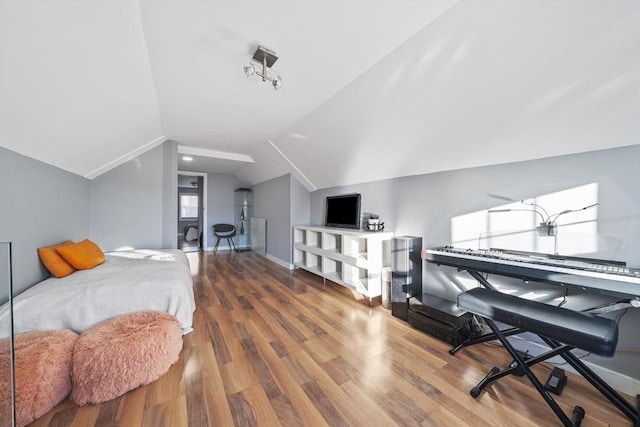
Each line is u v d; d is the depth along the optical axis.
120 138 2.60
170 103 2.32
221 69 1.76
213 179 6.12
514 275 1.48
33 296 1.61
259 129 3.06
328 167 3.43
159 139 3.37
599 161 1.46
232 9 1.24
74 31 1.16
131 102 2.04
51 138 1.87
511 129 1.63
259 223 5.56
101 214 3.23
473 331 1.89
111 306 1.72
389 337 1.97
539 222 1.71
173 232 3.59
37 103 1.45
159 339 1.49
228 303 2.70
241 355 1.72
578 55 1.15
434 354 1.74
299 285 3.36
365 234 2.68
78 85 1.51
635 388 1.34
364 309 2.56
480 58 1.35
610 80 1.17
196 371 1.54
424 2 1.19
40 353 1.25
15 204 1.74
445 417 1.21
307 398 1.33
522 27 1.15
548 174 1.67
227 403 1.29
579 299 1.56
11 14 0.95
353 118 2.31
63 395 1.30
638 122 1.26
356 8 1.23
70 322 1.59
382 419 1.20
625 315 1.40
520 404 1.29
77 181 2.77
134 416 1.21
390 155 2.52
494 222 1.96
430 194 2.46
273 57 1.59
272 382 1.45
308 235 3.85
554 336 1.17
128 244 3.40
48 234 2.16
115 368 1.31
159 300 1.87
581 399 1.33
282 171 4.43
